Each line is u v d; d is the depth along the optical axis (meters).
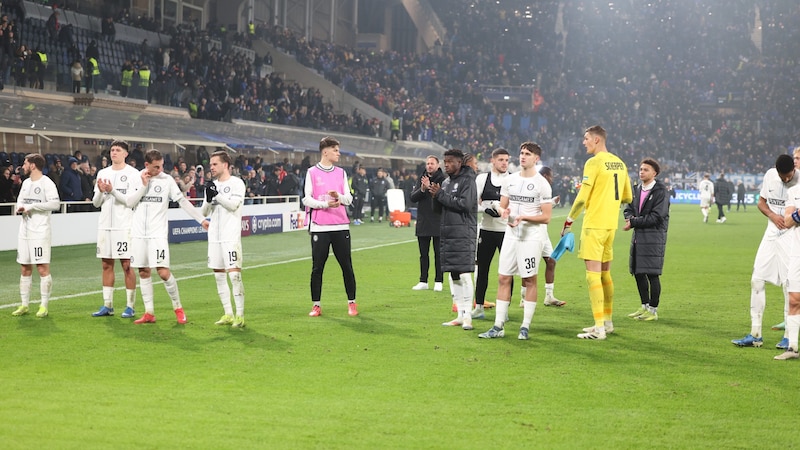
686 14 73.25
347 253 10.36
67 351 8.03
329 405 6.22
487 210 10.30
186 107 30.47
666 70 68.19
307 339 8.79
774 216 8.55
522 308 11.34
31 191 9.95
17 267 15.10
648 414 6.09
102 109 24.31
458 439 5.46
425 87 55.12
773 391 6.81
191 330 9.23
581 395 6.62
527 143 8.91
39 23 30.38
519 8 70.62
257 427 5.66
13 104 21.42
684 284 14.01
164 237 9.52
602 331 9.04
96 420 5.76
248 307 10.98
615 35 71.88
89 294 12.02
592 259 9.02
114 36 32.81
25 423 5.66
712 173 55.03
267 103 35.50
